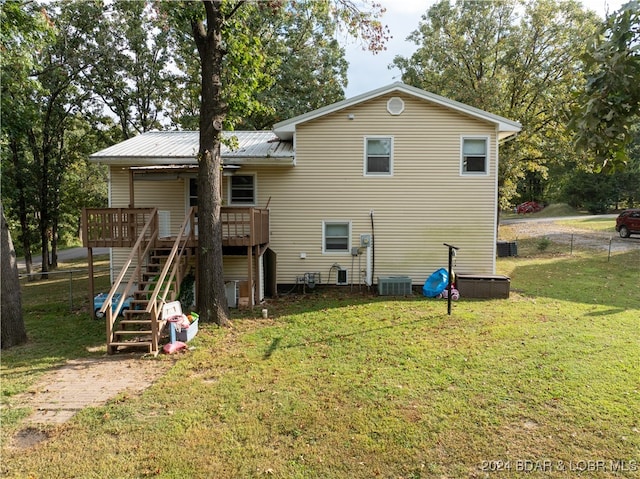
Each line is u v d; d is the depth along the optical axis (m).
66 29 18.27
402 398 5.08
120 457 4.01
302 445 4.14
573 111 1.98
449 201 12.16
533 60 19.34
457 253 12.21
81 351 7.41
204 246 8.88
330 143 12.23
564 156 18.88
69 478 3.71
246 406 4.98
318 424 4.52
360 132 12.16
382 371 5.93
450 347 6.86
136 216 10.09
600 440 4.11
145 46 20.48
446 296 10.92
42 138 19.89
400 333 7.73
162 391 5.47
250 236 10.09
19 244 27.94
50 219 20.52
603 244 19.53
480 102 18.31
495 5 19.36
